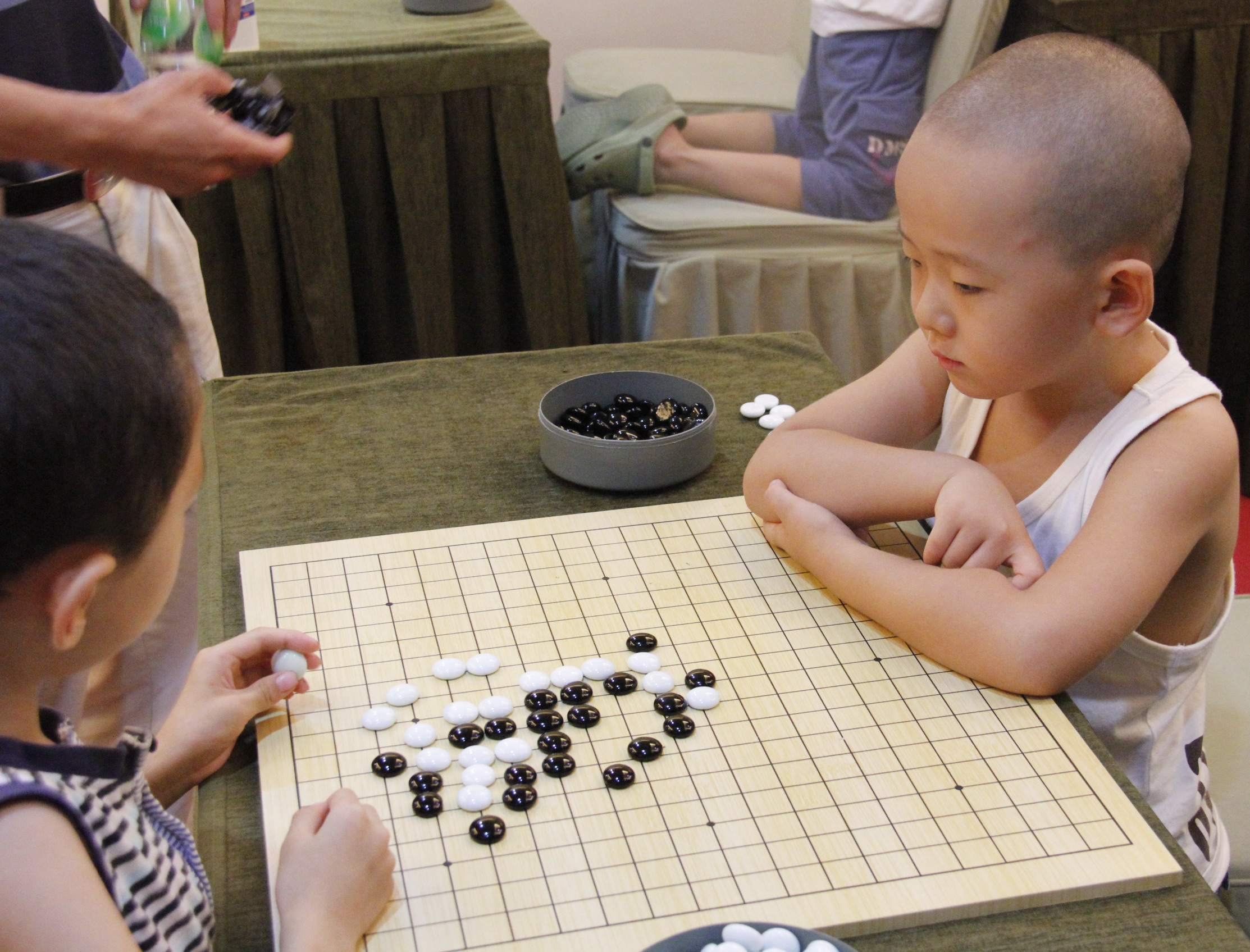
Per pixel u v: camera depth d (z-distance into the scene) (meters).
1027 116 0.91
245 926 0.78
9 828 0.62
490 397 1.52
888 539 1.21
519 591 1.11
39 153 1.23
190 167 1.30
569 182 2.89
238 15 1.72
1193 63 2.51
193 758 0.90
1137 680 1.11
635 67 3.39
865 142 2.65
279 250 2.56
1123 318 0.98
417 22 2.64
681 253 2.74
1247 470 2.84
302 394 1.51
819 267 2.75
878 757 0.90
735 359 1.62
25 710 0.70
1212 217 2.61
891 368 1.32
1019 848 0.81
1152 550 0.99
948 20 2.50
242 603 1.11
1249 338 2.75
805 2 3.38
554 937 0.74
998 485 1.09
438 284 2.65
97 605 0.67
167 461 0.66
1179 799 1.16
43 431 0.58
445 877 0.79
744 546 1.19
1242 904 1.21
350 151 2.50
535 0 3.85
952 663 1.00
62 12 1.43
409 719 0.94
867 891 0.77
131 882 0.71
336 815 0.78
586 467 1.29
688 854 0.80
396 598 1.09
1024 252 0.93
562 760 0.88
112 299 0.63
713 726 0.93
